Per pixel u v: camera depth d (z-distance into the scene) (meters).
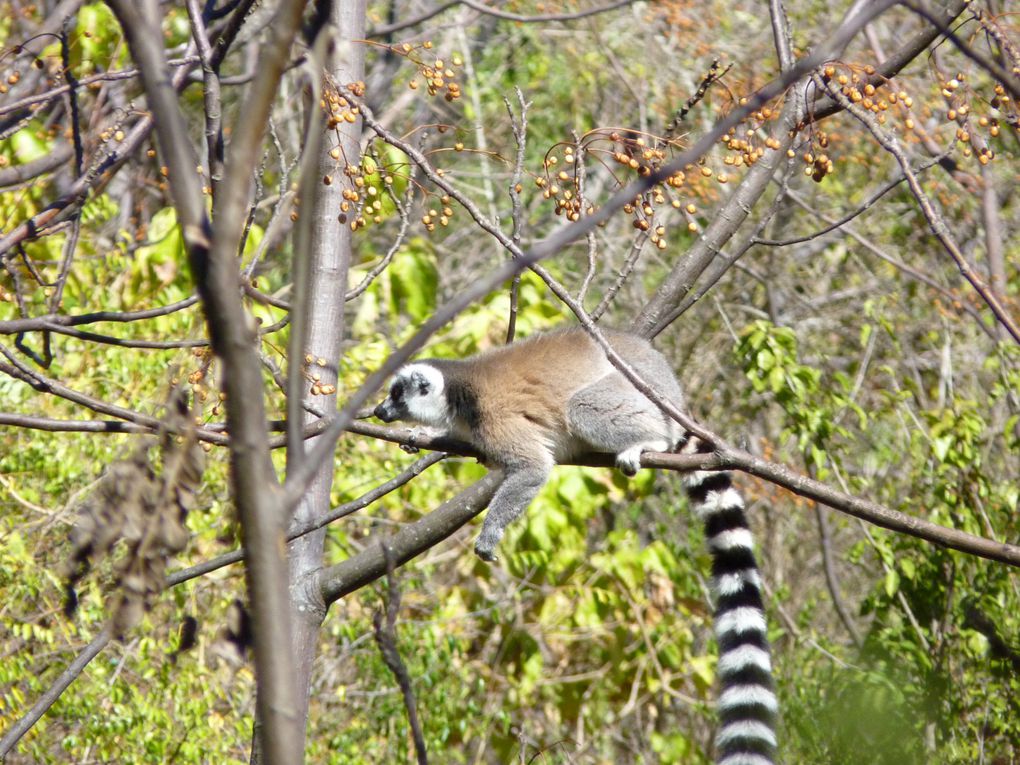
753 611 9.15
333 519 7.55
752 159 8.01
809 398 14.36
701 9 19.23
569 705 16.02
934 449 13.14
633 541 16.77
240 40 17.89
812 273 19.61
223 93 18.53
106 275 12.89
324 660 13.92
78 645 11.07
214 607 11.66
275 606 3.26
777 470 6.81
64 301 11.94
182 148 3.32
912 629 13.71
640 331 9.46
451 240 20.66
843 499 6.72
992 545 6.51
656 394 6.84
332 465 8.13
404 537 8.17
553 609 15.59
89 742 10.73
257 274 13.96
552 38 20.28
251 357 3.24
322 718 13.58
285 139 17.34
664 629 16.06
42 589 10.96
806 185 19.92
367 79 18.61
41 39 10.98
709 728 17.89
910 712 13.24
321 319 7.98
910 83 16.08
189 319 11.97
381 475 13.89
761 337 14.00
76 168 9.00
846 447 15.38
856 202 18.84
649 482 14.94
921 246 19.03
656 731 17.97
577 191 7.66
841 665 14.42
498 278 3.89
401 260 14.23
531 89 20.12
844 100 7.21
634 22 19.61
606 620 16.30
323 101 7.07
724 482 9.69
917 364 18.28
